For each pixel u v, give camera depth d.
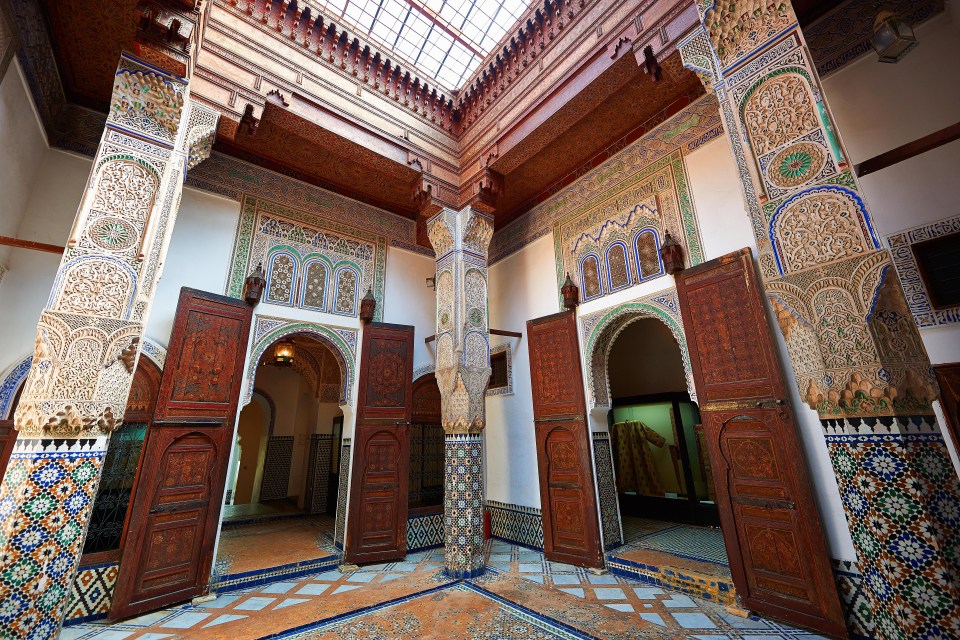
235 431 3.51
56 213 3.10
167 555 2.97
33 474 1.77
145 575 2.85
